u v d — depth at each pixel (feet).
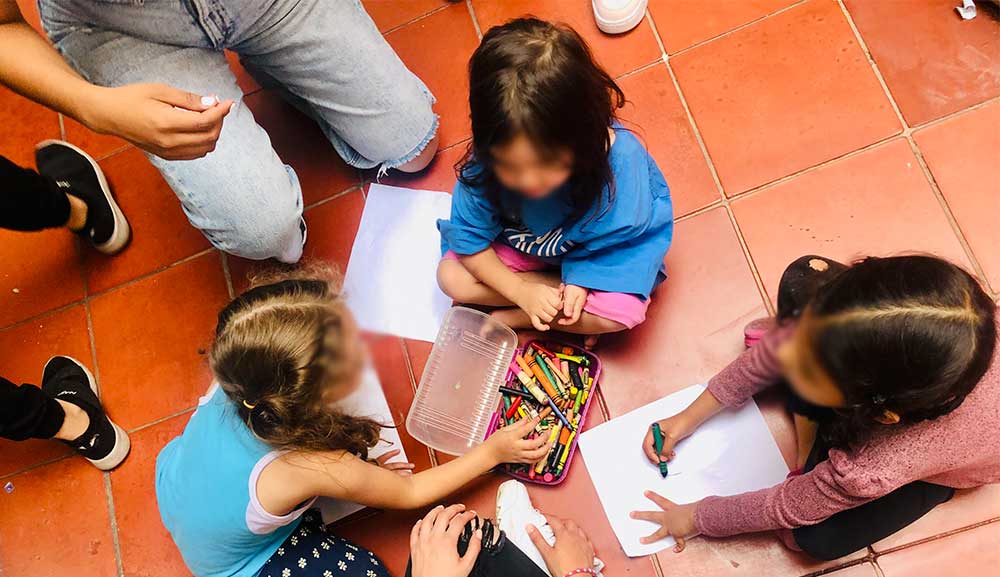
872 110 4.04
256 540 3.36
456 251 3.63
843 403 2.51
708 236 4.02
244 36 3.50
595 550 3.70
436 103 4.48
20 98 4.82
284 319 2.92
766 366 3.04
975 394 2.51
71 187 4.27
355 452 3.34
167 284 4.42
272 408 2.90
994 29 4.02
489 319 3.89
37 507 4.19
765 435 3.64
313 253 4.32
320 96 3.85
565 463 3.75
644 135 4.22
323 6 3.60
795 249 3.93
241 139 3.62
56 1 3.12
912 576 3.43
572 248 3.54
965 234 3.81
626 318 3.56
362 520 3.90
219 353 2.96
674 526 3.57
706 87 4.23
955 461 2.64
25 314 4.49
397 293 4.19
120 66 3.40
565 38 2.56
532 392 3.79
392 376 4.10
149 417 4.25
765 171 4.06
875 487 2.63
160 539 4.06
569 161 2.70
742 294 3.91
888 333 2.23
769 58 4.21
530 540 3.60
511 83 2.49
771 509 3.06
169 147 2.76
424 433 3.78
